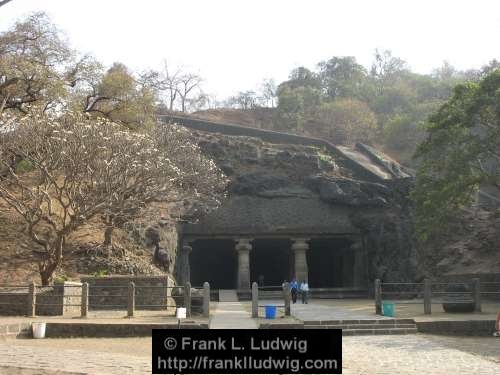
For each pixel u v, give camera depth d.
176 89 97.94
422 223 38.59
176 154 40.69
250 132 65.06
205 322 21.48
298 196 53.66
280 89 105.75
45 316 23.92
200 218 50.25
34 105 38.62
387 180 53.97
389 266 48.75
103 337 20.20
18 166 38.72
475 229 48.12
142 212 34.56
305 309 30.23
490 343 19.33
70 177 29.17
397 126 84.81
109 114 46.09
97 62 44.34
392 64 120.81
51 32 40.31
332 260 60.75
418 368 13.98
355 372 13.34
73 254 34.88
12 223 36.94
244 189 53.28
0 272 32.06
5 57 37.38
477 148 34.34
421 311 27.94
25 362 13.09
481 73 90.25
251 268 63.75
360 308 31.31
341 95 107.00
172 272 42.22
